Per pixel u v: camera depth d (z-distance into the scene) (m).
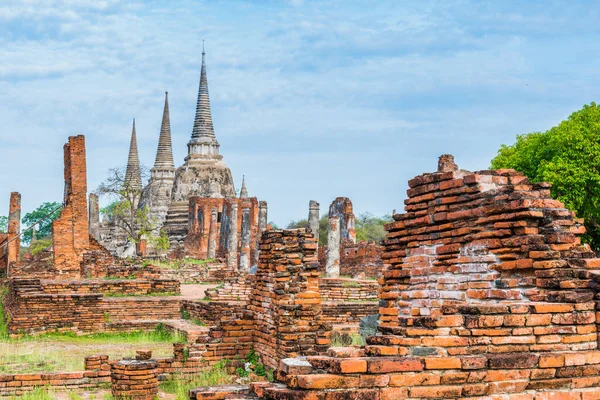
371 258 45.19
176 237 81.81
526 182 10.45
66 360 18.83
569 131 34.31
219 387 10.09
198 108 92.00
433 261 10.96
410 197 11.55
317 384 6.92
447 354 7.66
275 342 15.14
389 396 7.12
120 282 29.92
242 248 52.06
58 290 28.75
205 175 87.81
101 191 57.25
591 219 34.72
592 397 7.88
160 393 15.61
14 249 42.88
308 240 15.39
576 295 8.34
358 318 25.58
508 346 7.91
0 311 29.64
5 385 15.95
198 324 25.03
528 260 9.26
